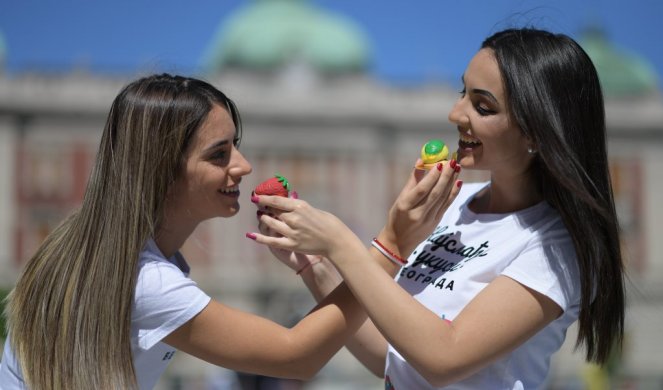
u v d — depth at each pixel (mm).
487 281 2986
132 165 2984
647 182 42688
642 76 49344
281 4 51375
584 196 2811
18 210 40031
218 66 51312
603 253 2941
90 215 3006
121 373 2875
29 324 2982
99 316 2895
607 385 20125
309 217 2939
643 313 38938
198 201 3078
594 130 2961
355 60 50438
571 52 2936
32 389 2945
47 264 3023
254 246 43000
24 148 40750
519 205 3115
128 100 3035
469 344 2764
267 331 2980
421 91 44844
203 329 2945
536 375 3010
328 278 3557
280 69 45094
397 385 3113
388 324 2793
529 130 2875
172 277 2959
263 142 44000
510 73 2895
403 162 44281
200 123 3021
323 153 44281
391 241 3076
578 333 3020
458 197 3414
